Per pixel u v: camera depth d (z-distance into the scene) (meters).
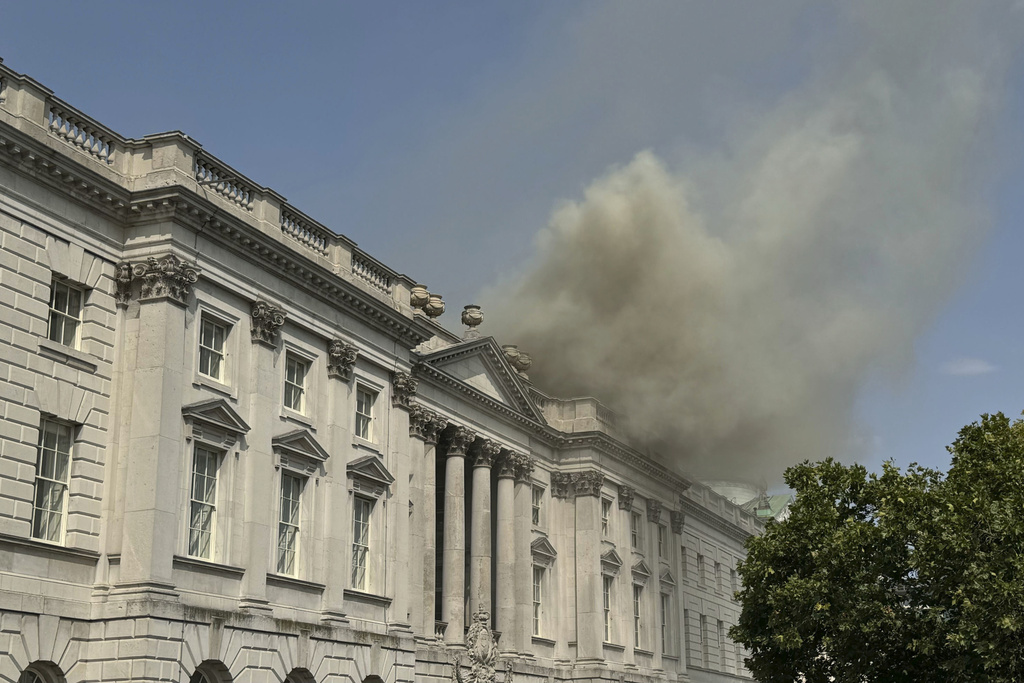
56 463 36.34
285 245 43.56
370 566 47.97
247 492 41.19
